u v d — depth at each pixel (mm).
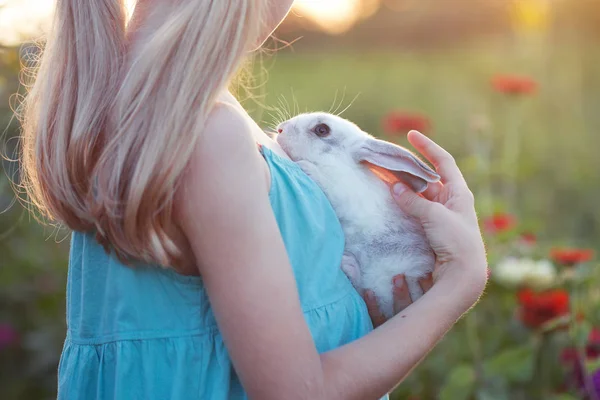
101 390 1339
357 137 1923
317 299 1399
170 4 1297
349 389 1195
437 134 7027
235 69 1212
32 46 2414
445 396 2785
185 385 1287
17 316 3523
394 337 1270
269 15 1402
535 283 2883
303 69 11547
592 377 2498
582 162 6207
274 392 1129
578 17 9758
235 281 1146
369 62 12133
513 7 8227
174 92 1166
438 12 13703
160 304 1298
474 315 2998
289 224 1366
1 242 3338
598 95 7824
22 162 1727
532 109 7340
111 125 1244
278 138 1983
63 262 3502
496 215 3410
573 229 5133
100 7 1317
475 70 9672
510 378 2787
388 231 1743
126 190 1184
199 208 1155
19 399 3334
